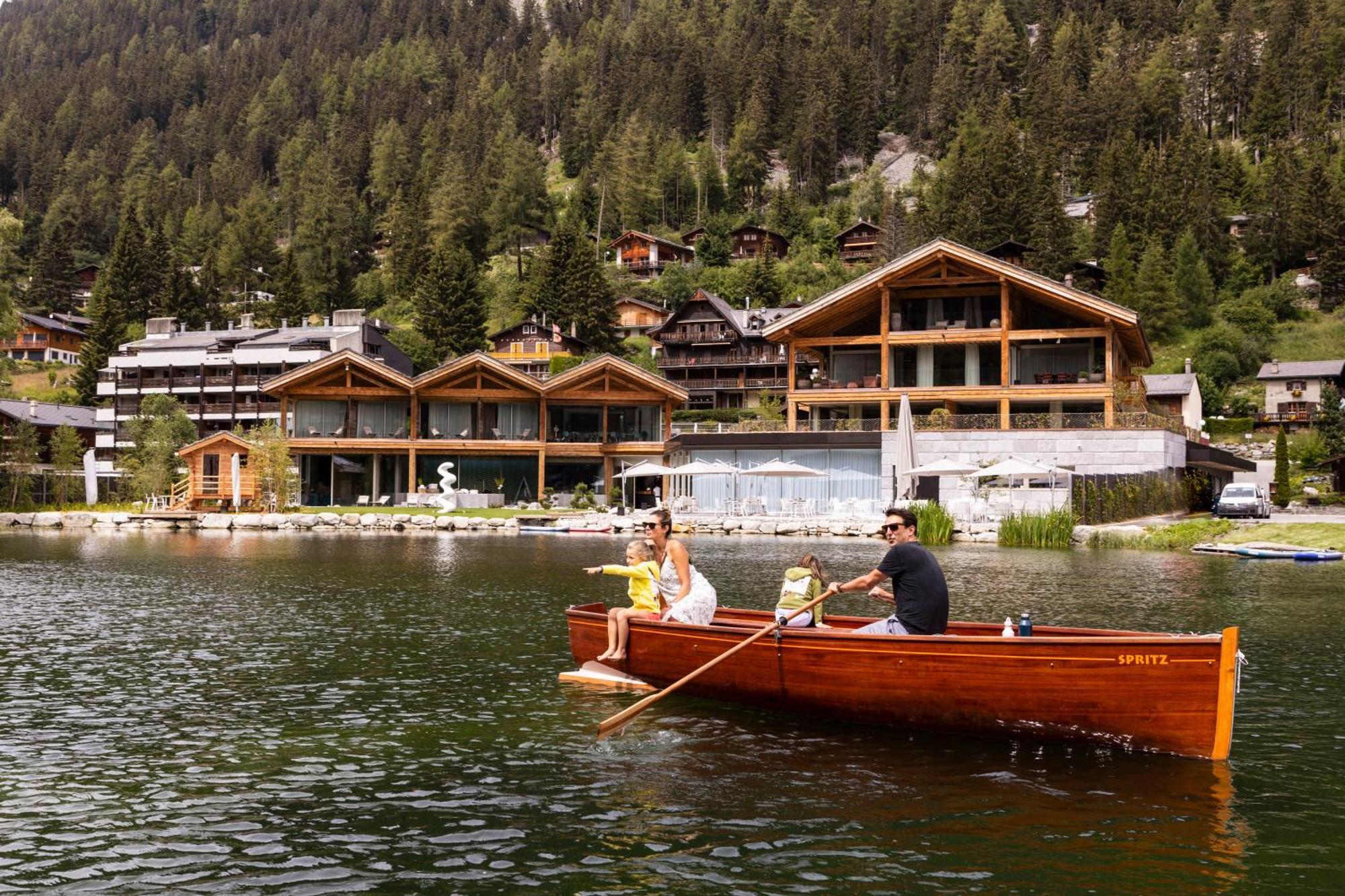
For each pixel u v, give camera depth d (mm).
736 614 13570
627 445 61531
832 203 186125
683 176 191625
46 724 10570
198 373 84250
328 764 9273
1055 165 155500
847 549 35812
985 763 9430
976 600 20281
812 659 10828
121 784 8680
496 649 14898
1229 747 9398
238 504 55094
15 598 20625
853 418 57875
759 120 196625
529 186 159625
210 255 141625
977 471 41656
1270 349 117000
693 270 145750
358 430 62062
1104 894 6539
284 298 116125
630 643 12344
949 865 6996
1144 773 9102
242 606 19594
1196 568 27953
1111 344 51531
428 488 60438
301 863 7020
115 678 12844
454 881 6730
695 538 42375
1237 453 89250
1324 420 81500
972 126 183625
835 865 6992
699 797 8398
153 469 58250
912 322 56688
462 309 107875
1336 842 7453
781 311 104062
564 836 7516
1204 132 183250
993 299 55344
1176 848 7309
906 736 10406
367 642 15484
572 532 46812
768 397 89875
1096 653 9594
